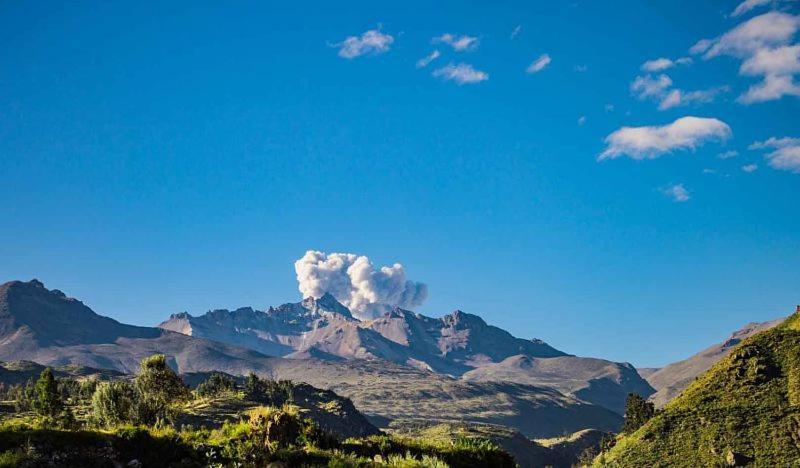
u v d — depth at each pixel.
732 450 169.88
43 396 97.69
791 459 161.12
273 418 38.34
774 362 199.25
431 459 35.81
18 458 31.16
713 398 193.88
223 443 37.12
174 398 67.56
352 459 35.28
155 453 34.81
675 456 176.88
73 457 32.75
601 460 193.25
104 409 66.38
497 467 41.59
